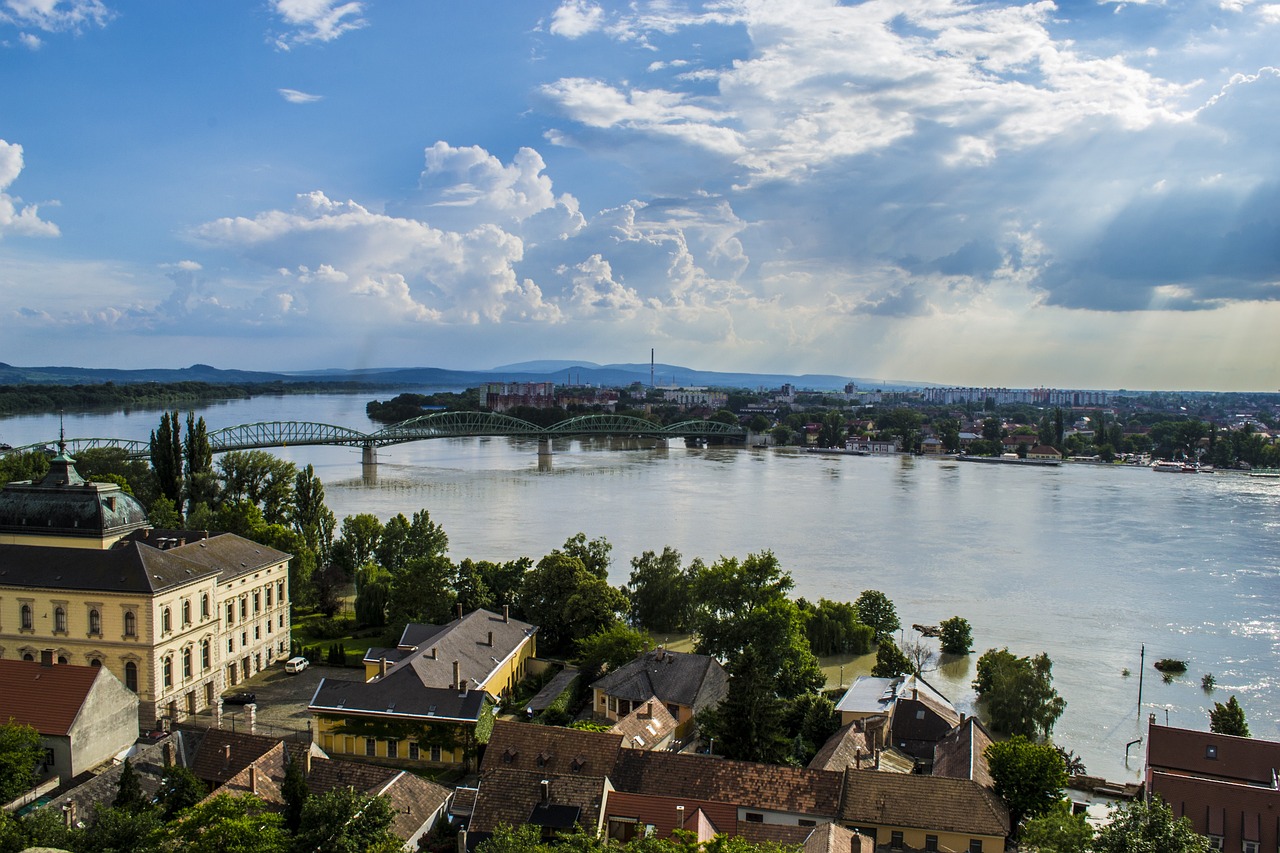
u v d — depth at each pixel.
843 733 97.69
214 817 59.81
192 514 171.12
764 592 139.12
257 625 126.25
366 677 118.88
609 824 73.31
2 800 71.88
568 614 136.38
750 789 80.00
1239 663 140.38
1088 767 105.56
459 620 122.50
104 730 84.44
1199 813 79.44
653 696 108.44
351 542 175.12
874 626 151.50
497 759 86.81
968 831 74.75
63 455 118.44
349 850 59.59
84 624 103.88
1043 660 113.94
